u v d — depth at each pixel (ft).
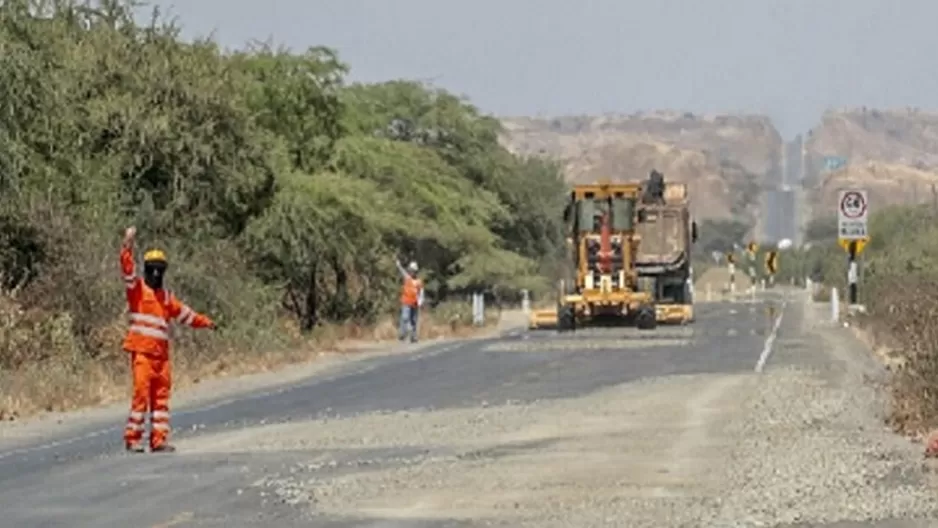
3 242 164.14
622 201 258.37
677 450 97.30
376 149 257.34
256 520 73.61
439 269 364.17
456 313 280.31
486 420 116.78
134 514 76.02
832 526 69.62
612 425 112.06
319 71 241.76
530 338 235.61
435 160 343.67
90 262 165.27
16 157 163.63
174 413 129.18
